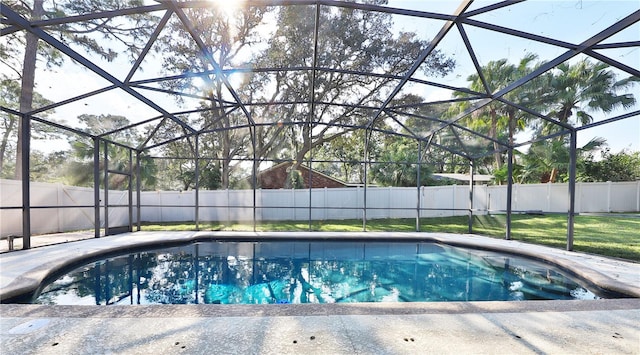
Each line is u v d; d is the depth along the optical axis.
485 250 6.88
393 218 11.95
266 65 6.33
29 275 4.06
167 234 8.03
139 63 4.62
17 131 10.70
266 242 7.87
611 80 8.00
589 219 10.20
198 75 5.13
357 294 4.76
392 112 7.49
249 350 2.08
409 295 4.69
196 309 2.74
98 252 5.85
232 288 5.00
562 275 5.15
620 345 2.24
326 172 20.84
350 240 7.89
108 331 2.32
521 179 12.91
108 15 3.56
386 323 2.52
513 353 2.11
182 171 14.22
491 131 12.41
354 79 7.21
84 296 4.39
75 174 11.43
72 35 4.65
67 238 7.34
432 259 6.71
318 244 7.76
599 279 4.13
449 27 4.00
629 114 5.27
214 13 4.81
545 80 7.72
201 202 11.56
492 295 4.61
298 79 7.44
